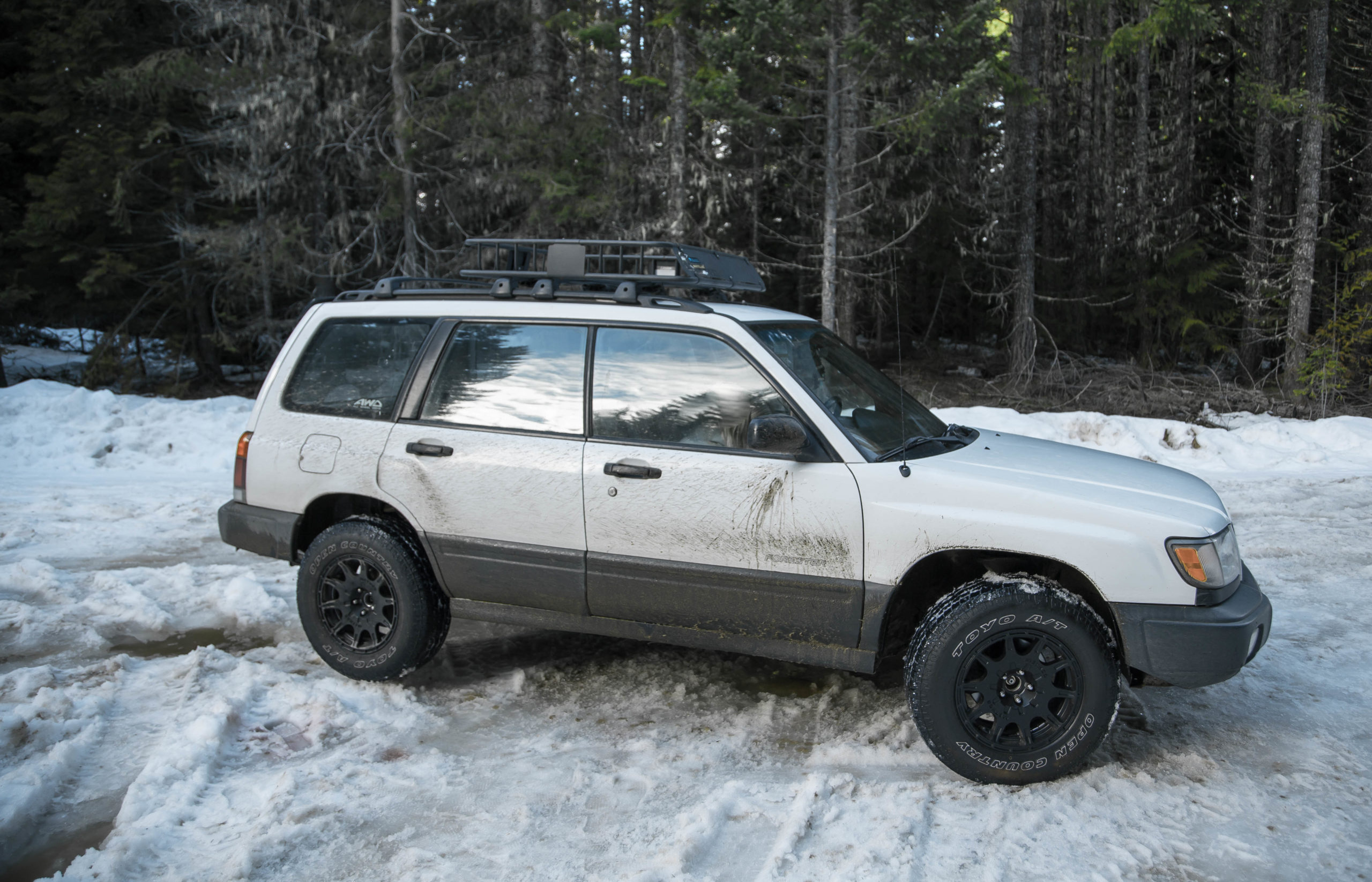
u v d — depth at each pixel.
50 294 17.59
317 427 4.37
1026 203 18.03
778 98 15.74
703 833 2.99
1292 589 5.74
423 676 4.43
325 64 16.09
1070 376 17.98
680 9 14.20
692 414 3.81
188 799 3.18
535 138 15.78
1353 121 19.95
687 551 3.76
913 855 2.88
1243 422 15.05
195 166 17.44
